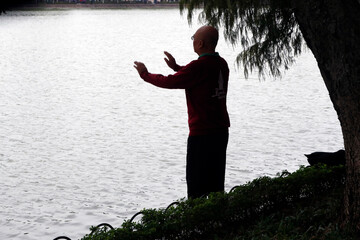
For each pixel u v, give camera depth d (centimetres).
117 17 13500
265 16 790
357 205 474
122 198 1237
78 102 2891
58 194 1272
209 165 562
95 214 1127
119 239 463
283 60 884
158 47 6669
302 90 3170
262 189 596
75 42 7444
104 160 1616
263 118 2278
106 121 2316
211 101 549
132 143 1858
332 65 461
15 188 1325
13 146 1830
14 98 3047
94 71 4459
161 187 1325
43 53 6022
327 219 534
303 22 469
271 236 517
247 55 868
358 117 457
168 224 496
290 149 1694
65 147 1812
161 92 3192
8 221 1077
